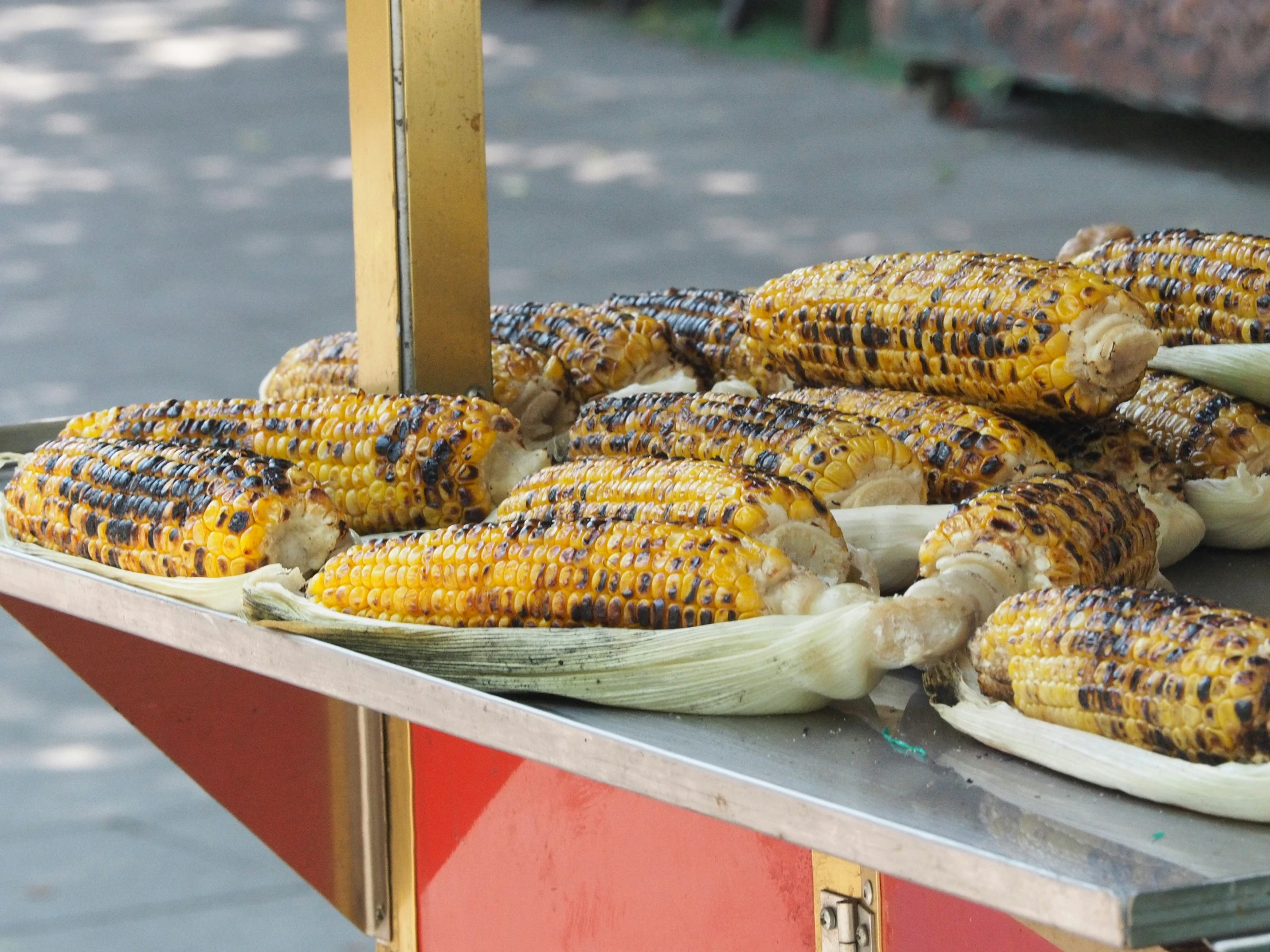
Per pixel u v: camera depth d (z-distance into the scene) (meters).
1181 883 0.95
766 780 1.11
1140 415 1.81
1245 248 1.83
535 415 2.03
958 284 1.70
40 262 8.54
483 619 1.42
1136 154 9.90
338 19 18.05
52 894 3.47
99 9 18.92
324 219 9.34
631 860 1.74
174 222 9.38
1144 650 1.12
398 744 2.08
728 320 2.11
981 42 10.13
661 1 16.59
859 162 10.24
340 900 2.17
